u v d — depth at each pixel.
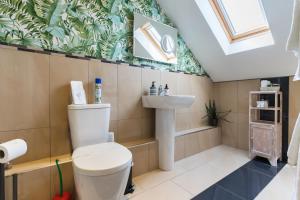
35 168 1.18
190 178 1.71
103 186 0.97
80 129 1.36
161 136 1.89
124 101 1.84
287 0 1.44
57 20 1.43
